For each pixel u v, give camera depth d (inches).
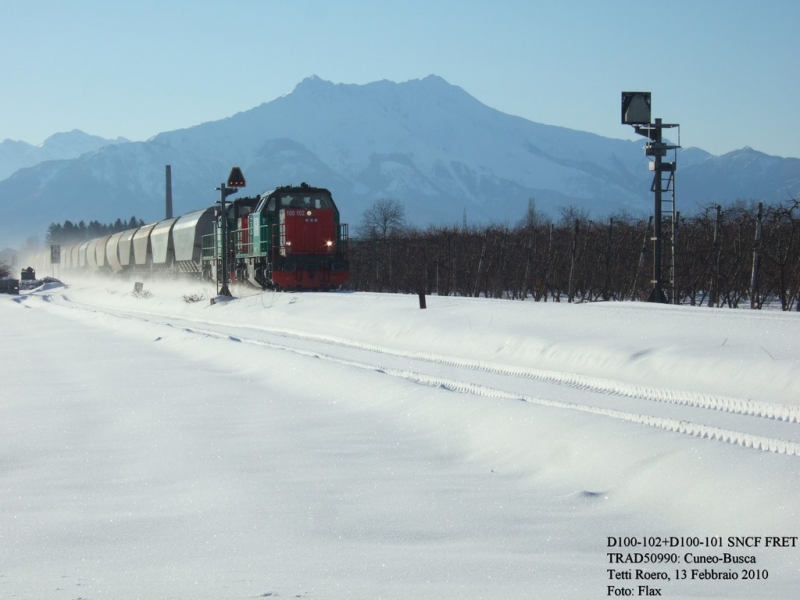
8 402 653.9
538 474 385.1
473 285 1921.8
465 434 456.4
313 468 407.5
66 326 1496.1
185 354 946.1
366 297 1316.4
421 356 788.6
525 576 262.1
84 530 324.5
